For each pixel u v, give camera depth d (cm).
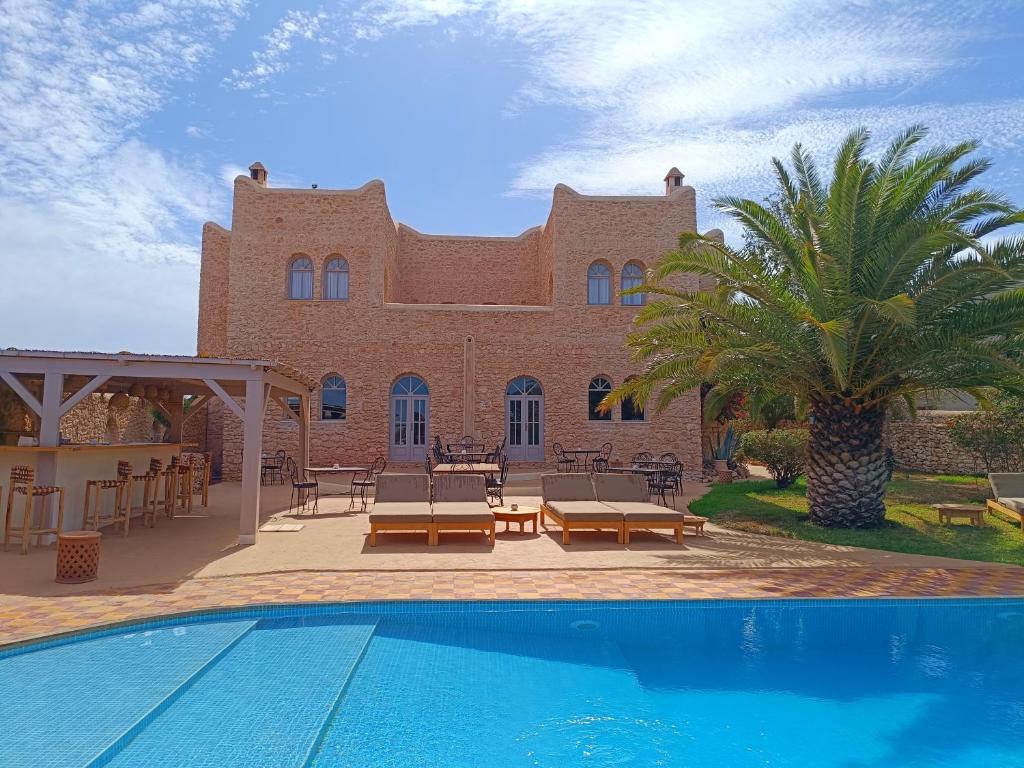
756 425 1953
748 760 483
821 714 554
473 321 2270
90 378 1338
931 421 2222
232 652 641
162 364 1070
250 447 1080
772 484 1873
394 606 759
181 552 1019
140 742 469
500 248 2742
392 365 2231
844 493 1262
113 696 523
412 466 2203
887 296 1137
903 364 1148
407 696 573
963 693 596
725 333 1245
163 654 616
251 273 2223
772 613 783
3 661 596
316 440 2191
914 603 790
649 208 2339
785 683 614
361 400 2214
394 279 2569
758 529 1261
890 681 621
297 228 2244
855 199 1114
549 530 1255
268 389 1152
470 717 538
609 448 2162
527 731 518
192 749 460
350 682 595
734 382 1447
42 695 524
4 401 1295
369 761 470
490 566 941
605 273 2352
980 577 906
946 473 2156
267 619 734
